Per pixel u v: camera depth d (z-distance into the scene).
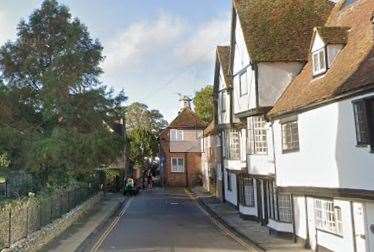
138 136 68.44
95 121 33.59
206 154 53.53
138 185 57.00
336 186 16.86
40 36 34.12
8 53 33.78
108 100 34.62
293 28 25.06
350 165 15.85
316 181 18.39
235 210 33.97
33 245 19.05
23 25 34.06
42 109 32.62
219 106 35.84
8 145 30.61
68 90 32.72
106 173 52.91
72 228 26.23
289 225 22.19
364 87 14.52
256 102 23.41
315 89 18.98
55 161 30.11
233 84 28.08
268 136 23.94
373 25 17.22
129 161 67.06
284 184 21.23
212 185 48.25
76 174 33.62
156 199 45.06
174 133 63.56
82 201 33.47
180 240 22.44
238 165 30.45
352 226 16.45
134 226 27.52
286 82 23.59
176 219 30.59
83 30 34.09
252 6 26.44
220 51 35.22
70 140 30.42
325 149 17.64
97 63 34.22
